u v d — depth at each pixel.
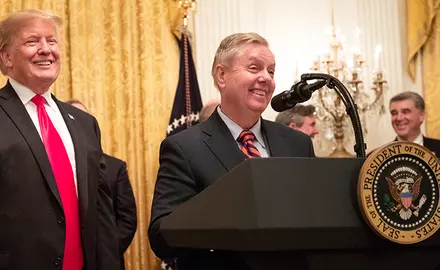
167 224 1.34
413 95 5.32
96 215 2.54
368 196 1.26
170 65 5.75
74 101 4.38
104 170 2.72
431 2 6.16
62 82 5.43
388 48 6.28
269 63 2.21
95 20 5.58
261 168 1.23
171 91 5.73
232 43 2.23
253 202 1.21
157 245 1.91
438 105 6.16
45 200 2.33
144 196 5.54
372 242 1.28
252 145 2.23
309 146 2.39
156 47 5.73
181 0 5.71
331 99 5.75
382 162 1.28
